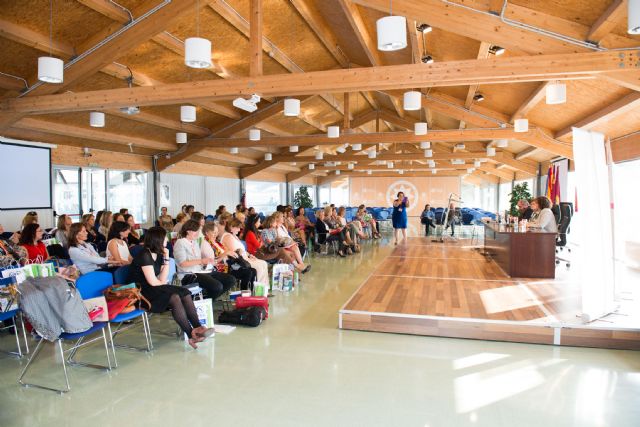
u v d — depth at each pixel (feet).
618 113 22.06
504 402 9.91
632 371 11.65
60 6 16.85
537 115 28.86
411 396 10.20
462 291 18.15
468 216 51.08
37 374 11.47
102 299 11.68
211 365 12.08
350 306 15.74
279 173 65.72
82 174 31.89
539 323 13.75
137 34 18.28
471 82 15.93
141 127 31.81
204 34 21.72
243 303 16.29
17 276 12.62
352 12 19.75
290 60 27.25
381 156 51.65
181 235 16.65
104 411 9.51
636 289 19.63
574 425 8.95
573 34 14.34
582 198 13.85
